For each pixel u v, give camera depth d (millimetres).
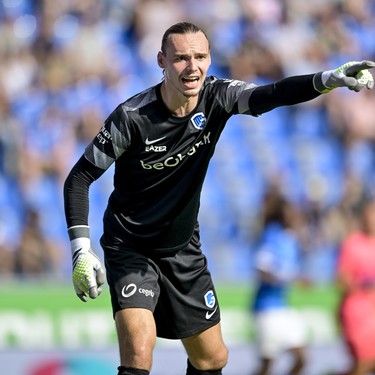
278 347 32844
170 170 17922
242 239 43594
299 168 47719
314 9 54969
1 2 50062
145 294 18047
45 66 47531
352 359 32031
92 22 50156
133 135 17625
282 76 51000
